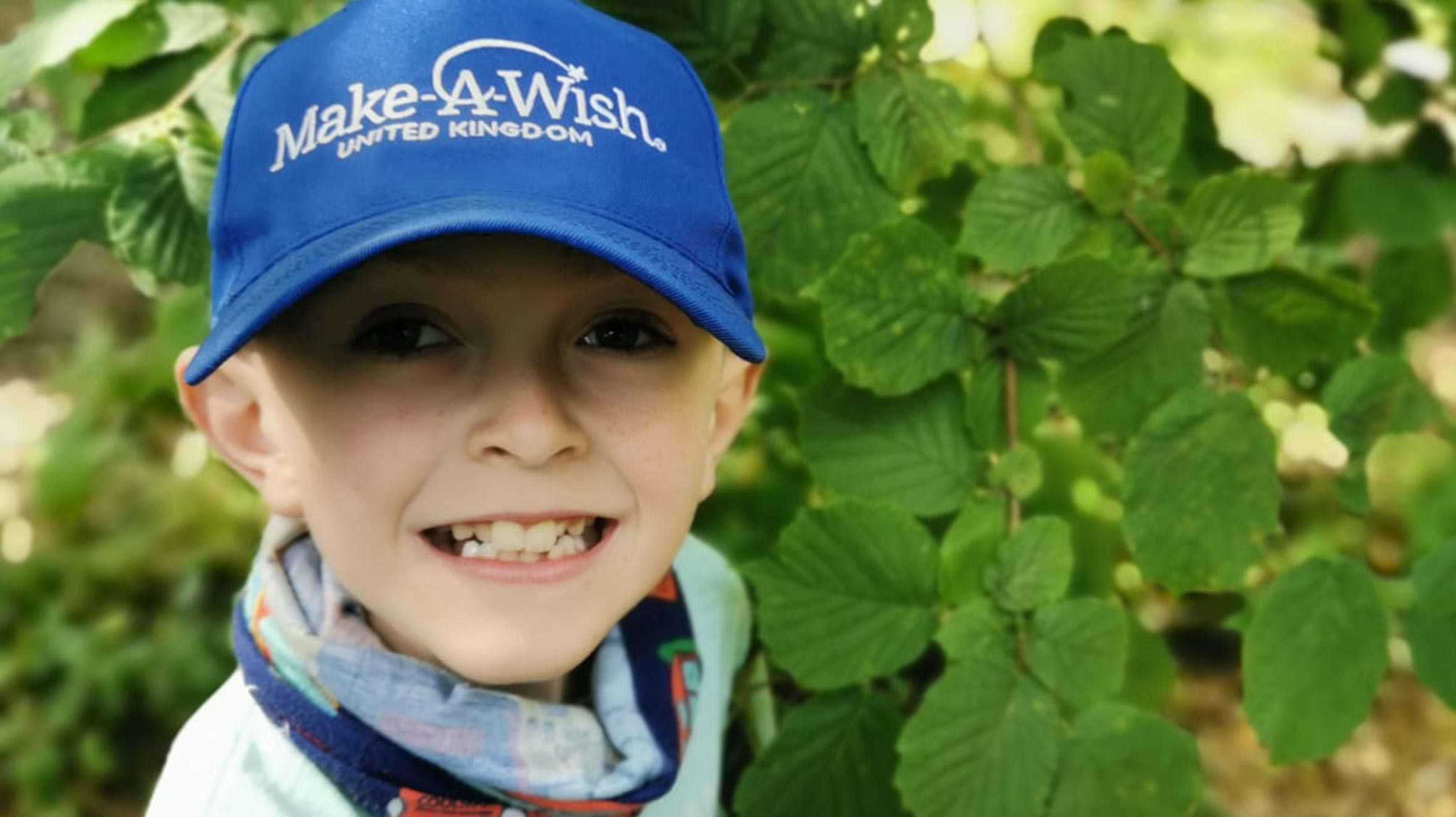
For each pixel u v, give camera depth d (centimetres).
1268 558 144
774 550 114
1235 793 250
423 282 84
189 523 264
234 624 99
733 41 114
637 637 111
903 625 114
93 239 107
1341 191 152
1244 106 251
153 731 244
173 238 107
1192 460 114
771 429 152
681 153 91
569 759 100
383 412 86
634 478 91
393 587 90
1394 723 265
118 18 112
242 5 117
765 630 113
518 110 84
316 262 79
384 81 84
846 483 115
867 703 118
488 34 86
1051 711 112
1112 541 151
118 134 110
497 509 88
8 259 104
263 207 85
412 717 94
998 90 169
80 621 256
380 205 81
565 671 93
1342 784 254
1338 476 123
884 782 117
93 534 266
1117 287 110
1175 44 216
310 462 88
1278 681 113
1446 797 253
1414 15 149
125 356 260
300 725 94
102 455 256
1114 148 116
